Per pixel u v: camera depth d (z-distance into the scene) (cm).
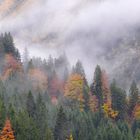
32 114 12725
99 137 13462
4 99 13175
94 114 14875
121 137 13625
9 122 10569
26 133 11081
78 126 13588
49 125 13075
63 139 12975
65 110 14225
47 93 15725
